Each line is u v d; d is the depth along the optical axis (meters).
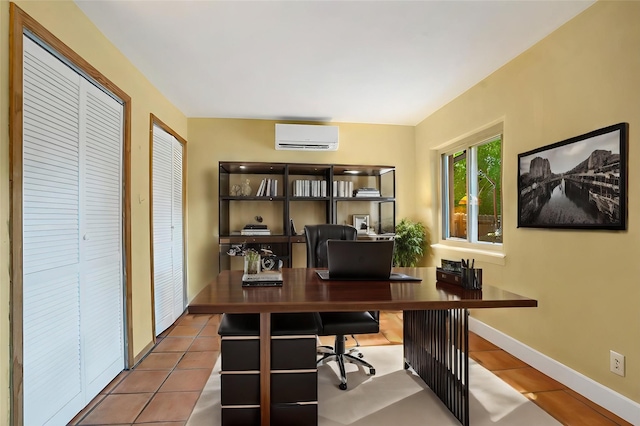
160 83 3.09
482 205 3.38
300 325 1.76
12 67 1.45
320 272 2.36
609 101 1.93
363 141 4.49
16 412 1.46
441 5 2.01
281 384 1.70
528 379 2.32
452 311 1.93
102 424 1.84
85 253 2.03
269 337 1.69
